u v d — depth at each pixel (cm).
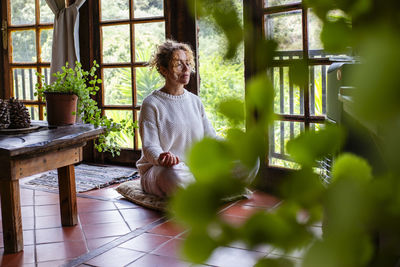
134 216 312
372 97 18
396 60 18
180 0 417
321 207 23
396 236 21
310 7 24
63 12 454
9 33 506
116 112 468
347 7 22
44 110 498
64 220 297
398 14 20
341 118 153
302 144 24
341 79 165
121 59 451
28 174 254
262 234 22
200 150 22
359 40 21
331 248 21
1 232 285
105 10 453
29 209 332
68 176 292
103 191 378
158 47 330
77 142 290
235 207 315
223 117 23
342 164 23
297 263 22
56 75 312
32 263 241
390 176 21
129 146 470
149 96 327
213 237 22
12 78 515
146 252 252
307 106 342
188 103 333
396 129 19
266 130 23
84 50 462
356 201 22
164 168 312
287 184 23
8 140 253
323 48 24
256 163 23
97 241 270
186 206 22
